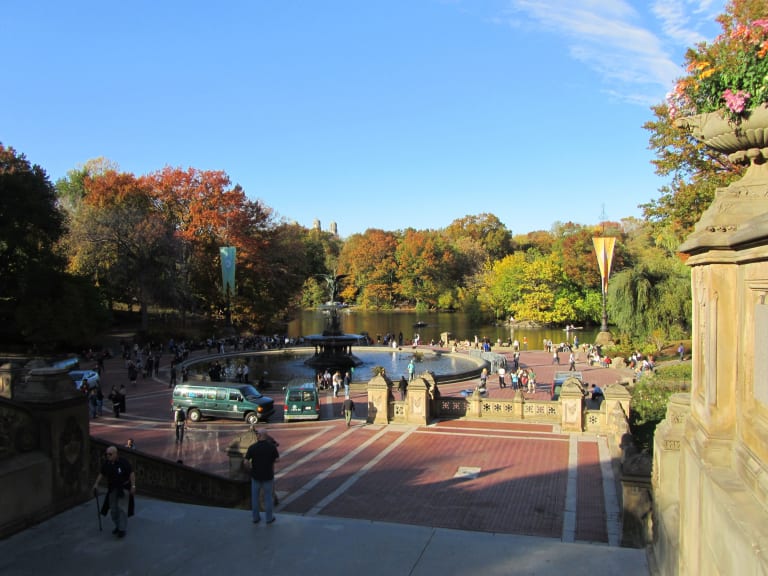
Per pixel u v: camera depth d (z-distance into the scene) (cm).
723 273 604
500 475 1919
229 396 2898
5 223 4719
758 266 530
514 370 4425
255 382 4084
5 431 904
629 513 1288
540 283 9325
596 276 9156
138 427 2788
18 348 4969
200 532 919
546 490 1761
